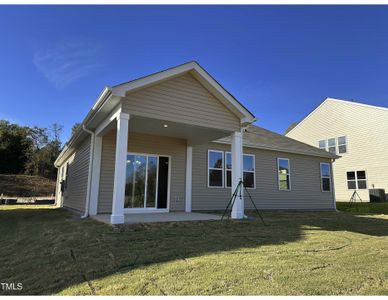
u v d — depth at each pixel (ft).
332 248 14.93
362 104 61.46
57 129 142.61
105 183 28.73
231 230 19.67
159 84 23.29
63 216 29.86
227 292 8.75
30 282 9.96
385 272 10.88
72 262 12.04
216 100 26.58
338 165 64.75
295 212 40.06
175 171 33.81
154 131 30.04
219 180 37.99
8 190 87.86
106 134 29.40
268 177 42.65
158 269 10.88
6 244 16.58
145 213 29.78
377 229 22.70
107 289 9.03
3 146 112.88
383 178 56.44
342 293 8.79
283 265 11.45
